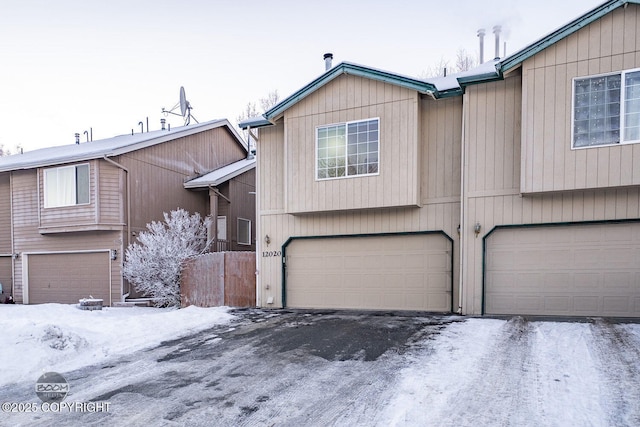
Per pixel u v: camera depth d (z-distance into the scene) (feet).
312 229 35.09
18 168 48.08
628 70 23.67
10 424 12.87
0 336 19.39
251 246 59.36
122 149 45.11
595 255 25.62
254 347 21.52
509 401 13.16
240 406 13.75
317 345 21.35
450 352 18.70
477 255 28.22
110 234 45.42
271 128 37.17
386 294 32.37
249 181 59.82
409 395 13.99
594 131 24.41
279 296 35.94
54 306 37.55
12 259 50.39
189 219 46.93
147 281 41.11
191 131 55.98
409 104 30.14
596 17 24.09
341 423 12.15
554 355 17.48
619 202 24.90
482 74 27.58
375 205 30.91
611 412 12.12
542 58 25.53
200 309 33.94
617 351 17.56
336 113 32.53
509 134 27.71
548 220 26.50
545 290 26.71
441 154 30.73
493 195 27.96
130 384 16.33
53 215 46.32
